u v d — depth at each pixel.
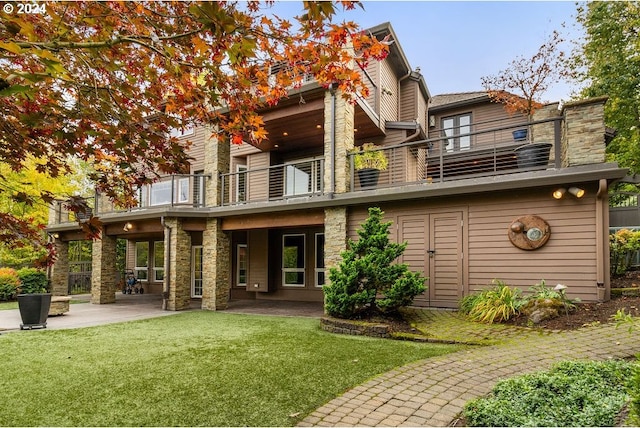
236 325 7.72
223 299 10.72
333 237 9.06
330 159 9.26
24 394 3.86
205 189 11.50
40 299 7.69
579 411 2.78
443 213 8.11
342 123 9.28
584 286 6.67
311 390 3.77
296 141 12.60
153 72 2.83
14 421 3.23
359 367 4.46
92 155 3.02
